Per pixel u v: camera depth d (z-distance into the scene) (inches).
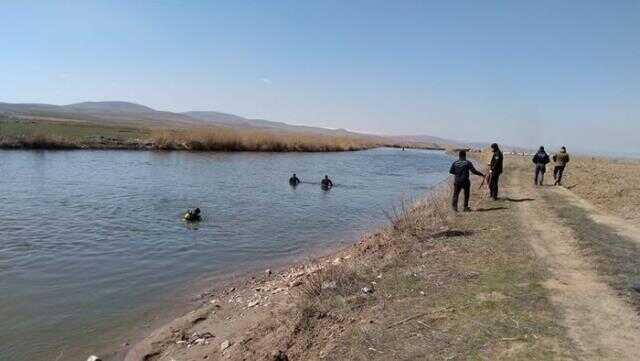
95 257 612.4
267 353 325.7
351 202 1184.2
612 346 284.7
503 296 369.1
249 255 653.9
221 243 713.6
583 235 577.3
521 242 540.7
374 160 3122.5
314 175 1815.9
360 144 5088.6
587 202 901.8
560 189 1131.3
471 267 449.1
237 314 426.9
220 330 395.2
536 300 358.6
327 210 1051.9
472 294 377.1
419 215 699.4
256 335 366.0
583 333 302.5
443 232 601.0
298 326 350.0
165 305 461.1
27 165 1573.6
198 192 1216.2
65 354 358.0
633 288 378.0
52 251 629.0
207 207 1010.1
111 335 391.9
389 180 1823.3
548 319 323.9
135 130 3491.6
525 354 277.0
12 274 533.3
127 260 605.3
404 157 3735.2
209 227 817.5
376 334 319.0
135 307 453.4
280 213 988.6
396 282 418.6
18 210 879.7
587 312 335.9
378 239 619.5
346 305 369.7
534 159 1250.0
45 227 757.9
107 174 1465.3
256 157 2566.4
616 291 377.7
